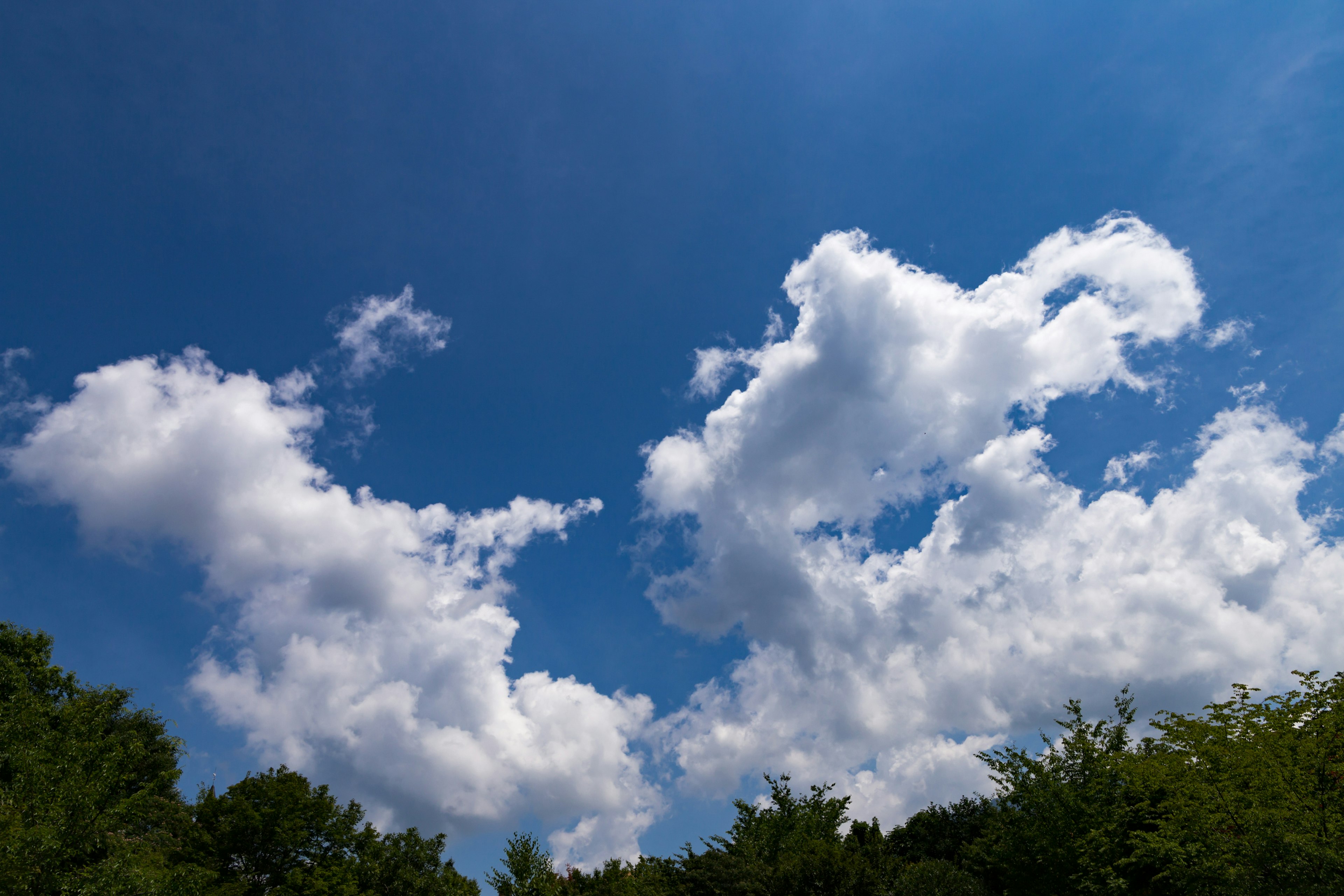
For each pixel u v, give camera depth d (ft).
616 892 98.94
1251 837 52.80
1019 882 79.41
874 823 132.57
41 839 60.44
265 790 120.98
